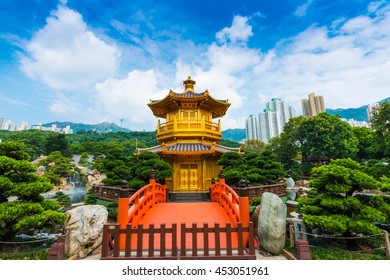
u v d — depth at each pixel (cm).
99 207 966
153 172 1415
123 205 851
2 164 1023
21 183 1075
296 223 1106
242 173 1783
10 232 1061
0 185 998
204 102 2477
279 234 782
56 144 6231
